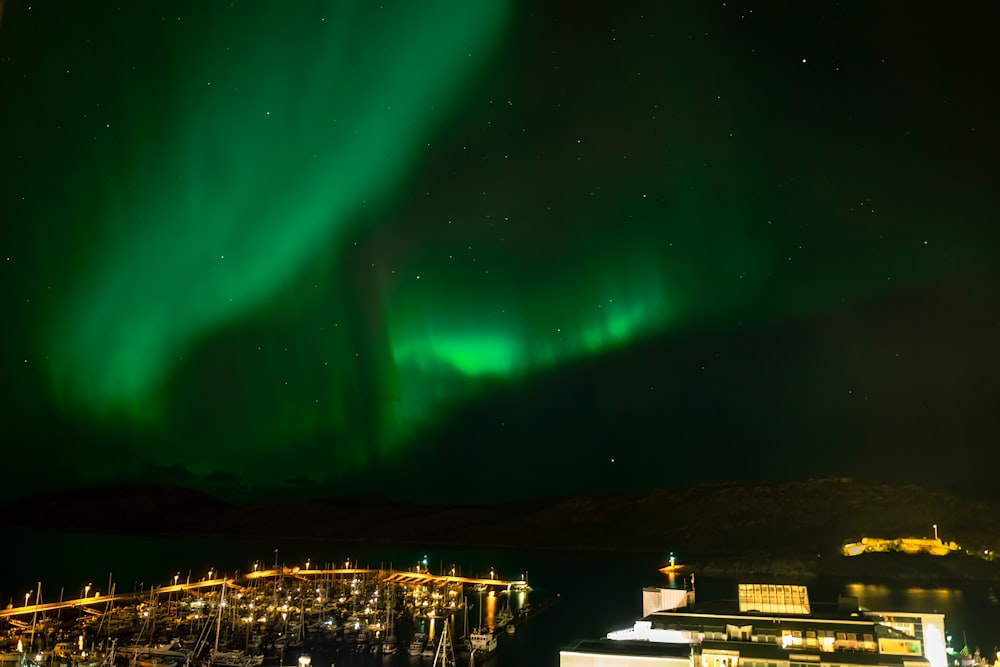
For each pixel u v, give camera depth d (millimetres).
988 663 107938
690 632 81938
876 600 186875
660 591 106250
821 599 186500
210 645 141625
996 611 167500
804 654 72812
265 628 161875
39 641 139750
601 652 75500
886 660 71875
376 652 139500
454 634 158500
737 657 72250
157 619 170000
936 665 87438
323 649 142125
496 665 129750
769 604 88750
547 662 132000
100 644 139125
